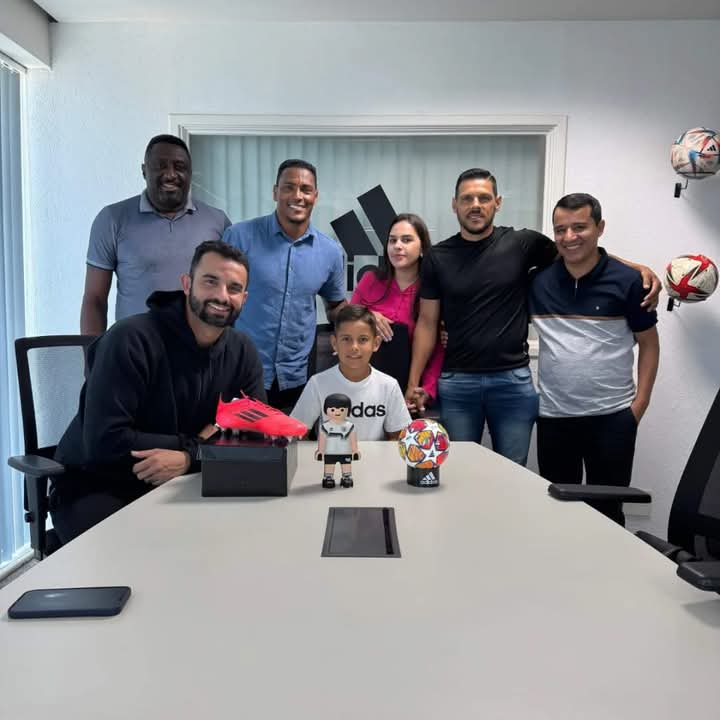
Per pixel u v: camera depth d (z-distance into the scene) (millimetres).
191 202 2826
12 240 3141
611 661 745
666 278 3055
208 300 1643
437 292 2662
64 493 1834
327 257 2863
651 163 3254
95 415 1694
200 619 838
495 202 2557
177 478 1507
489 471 1563
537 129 3232
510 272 2570
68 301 3312
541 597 906
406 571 989
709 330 3293
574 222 2434
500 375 2615
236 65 3225
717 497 1412
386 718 641
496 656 753
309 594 911
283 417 1413
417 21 3197
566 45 3203
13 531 3109
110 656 749
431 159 3318
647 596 912
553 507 1295
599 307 2531
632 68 3211
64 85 3232
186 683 696
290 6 3029
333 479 1427
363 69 3223
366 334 1932
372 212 3336
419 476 1426
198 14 3121
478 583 949
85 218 3281
